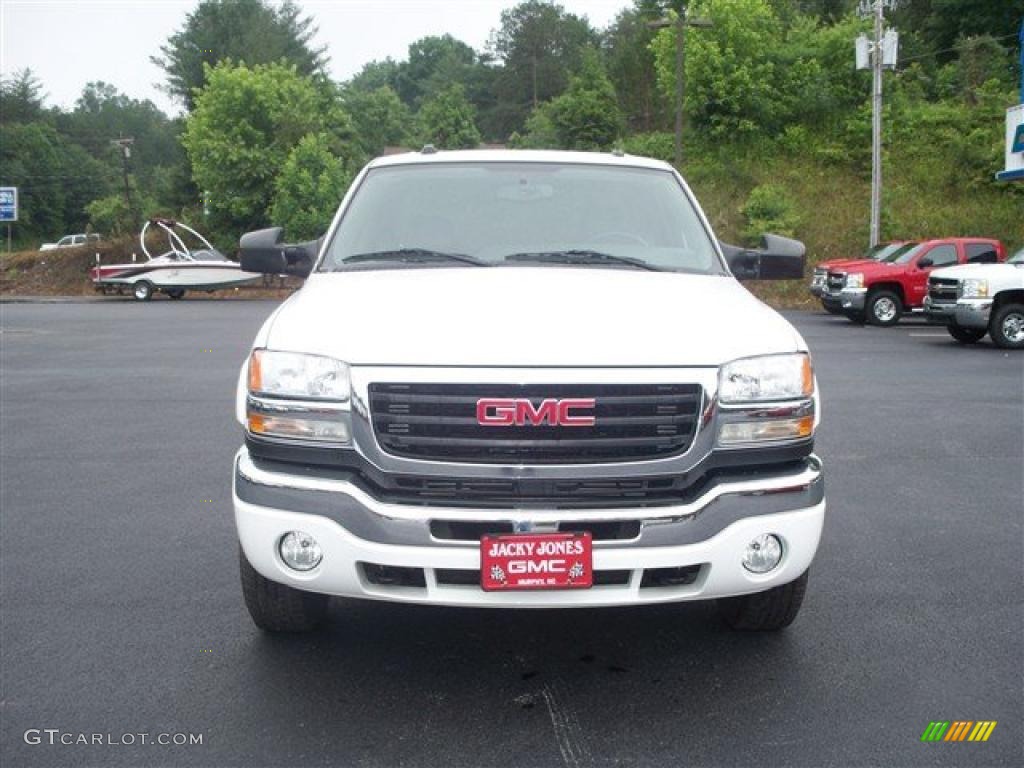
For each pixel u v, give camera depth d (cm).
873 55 2781
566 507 304
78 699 334
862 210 3178
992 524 565
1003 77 3934
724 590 315
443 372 305
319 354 317
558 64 8062
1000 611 422
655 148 3669
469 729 313
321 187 3491
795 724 317
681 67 2997
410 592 309
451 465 303
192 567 480
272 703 331
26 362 1371
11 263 3972
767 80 3575
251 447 327
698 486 314
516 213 449
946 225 3092
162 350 1530
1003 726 316
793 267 463
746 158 3534
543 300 346
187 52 6056
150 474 690
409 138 6838
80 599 434
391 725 316
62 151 9269
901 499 623
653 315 335
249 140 3944
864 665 364
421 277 387
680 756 296
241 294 3438
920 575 472
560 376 304
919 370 1304
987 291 1584
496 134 8062
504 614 415
